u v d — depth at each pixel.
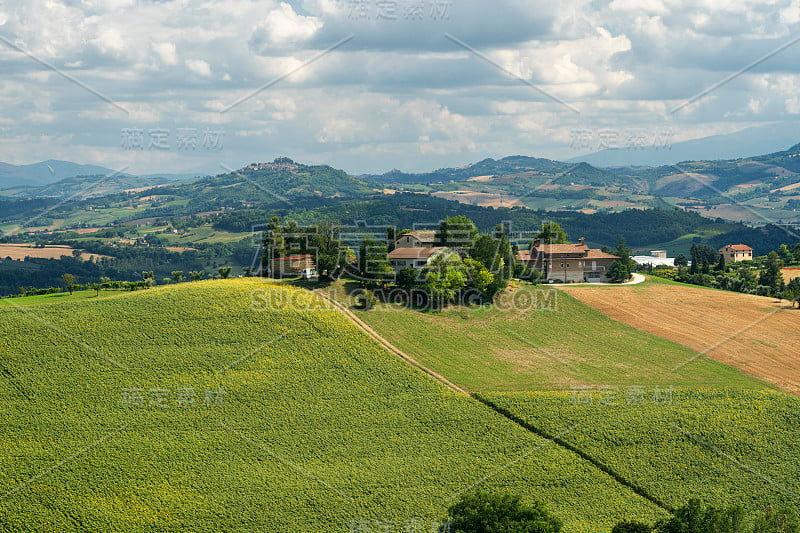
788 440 67.56
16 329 80.00
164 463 62.00
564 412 71.94
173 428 67.00
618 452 65.62
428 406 73.31
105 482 58.88
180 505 56.97
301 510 57.16
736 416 71.31
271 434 67.56
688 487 61.34
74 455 61.81
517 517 48.38
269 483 60.41
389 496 59.19
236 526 55.09
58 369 73.88
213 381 75.00
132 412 68.75
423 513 56.97
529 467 63.47
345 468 63.06
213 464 62.59
